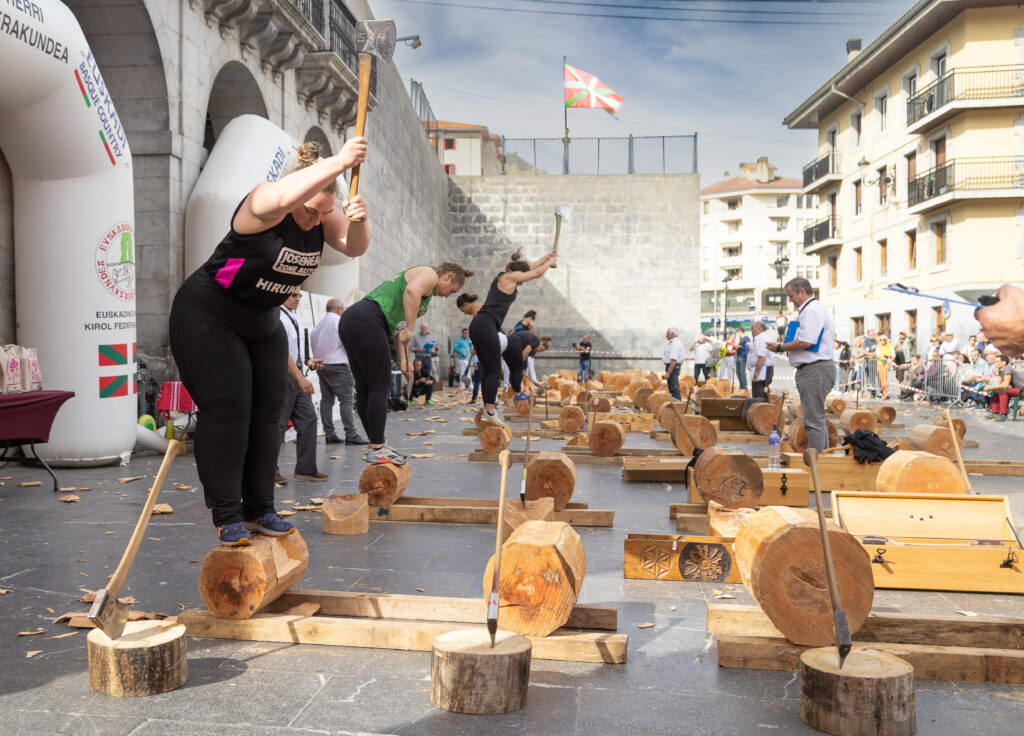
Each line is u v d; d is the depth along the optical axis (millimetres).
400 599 3543
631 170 33156
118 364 8297
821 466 6793
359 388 5898
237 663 3100
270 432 3580
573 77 23656
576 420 11211
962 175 30469
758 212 97188
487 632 2910
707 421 7996
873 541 4254
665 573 4316
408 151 24844
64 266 8023
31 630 3434
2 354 7211
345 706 2729
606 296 33156
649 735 2539
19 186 8078
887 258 36469
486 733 2541
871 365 26734
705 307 99812
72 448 8047
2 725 2570
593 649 3145
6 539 5062
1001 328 1800
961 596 4098
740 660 3092
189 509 6055
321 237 3377
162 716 2645
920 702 2799
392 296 5891
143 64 10047
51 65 7320
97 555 4672
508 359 14148
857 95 39125
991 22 29969
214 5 11203
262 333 3443
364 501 5441
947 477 5316
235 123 11461
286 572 3496
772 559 3082
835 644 2969
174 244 10289
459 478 7750
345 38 16734
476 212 33531
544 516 5125
